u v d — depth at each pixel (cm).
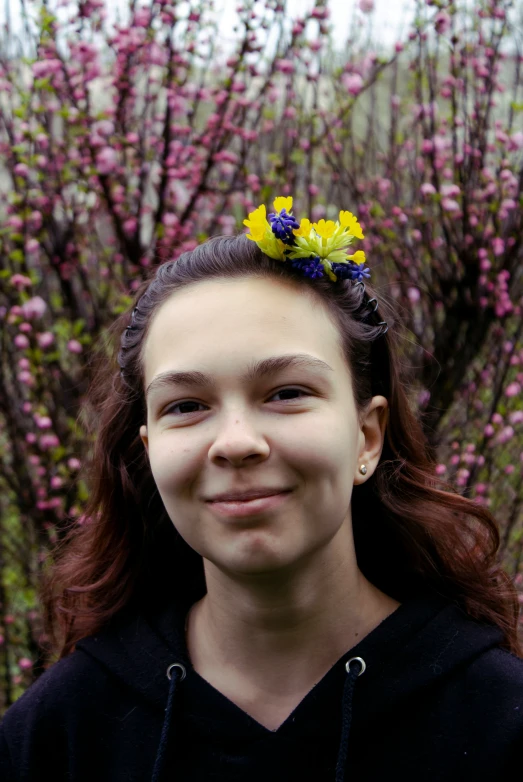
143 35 260
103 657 132
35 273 271
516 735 109
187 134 275
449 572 138
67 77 259
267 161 299
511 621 143
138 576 146
